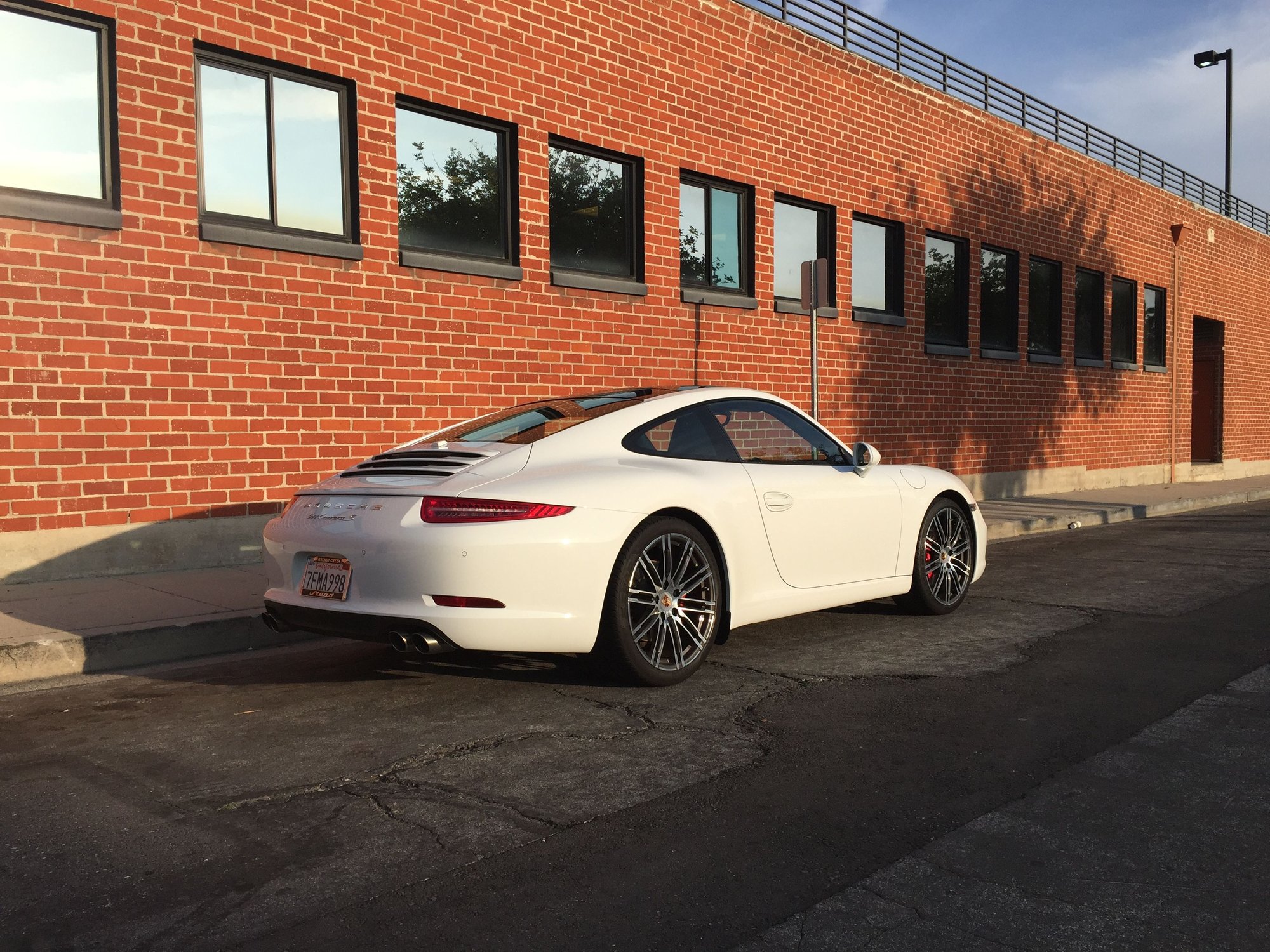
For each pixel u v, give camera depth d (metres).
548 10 9.46
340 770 3.54
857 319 12.88
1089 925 2.43
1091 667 5.02
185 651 5.37
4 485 6.46
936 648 5.45
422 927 2.42
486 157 9.19
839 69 12.59
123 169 6.88
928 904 2.54
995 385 15.26
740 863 2.77
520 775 3.48
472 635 4.02
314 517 4.43
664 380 10.66
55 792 3.35
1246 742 3.82
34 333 6.53
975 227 14.82
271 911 2.51
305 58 7.80
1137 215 18.80
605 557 4.28
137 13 6.93
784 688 4.62
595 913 2.49
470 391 8.92
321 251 7.86
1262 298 23.92
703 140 10.98
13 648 4.83
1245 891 2.61
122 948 2.33
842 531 5.54
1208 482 20.38
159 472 7.10
